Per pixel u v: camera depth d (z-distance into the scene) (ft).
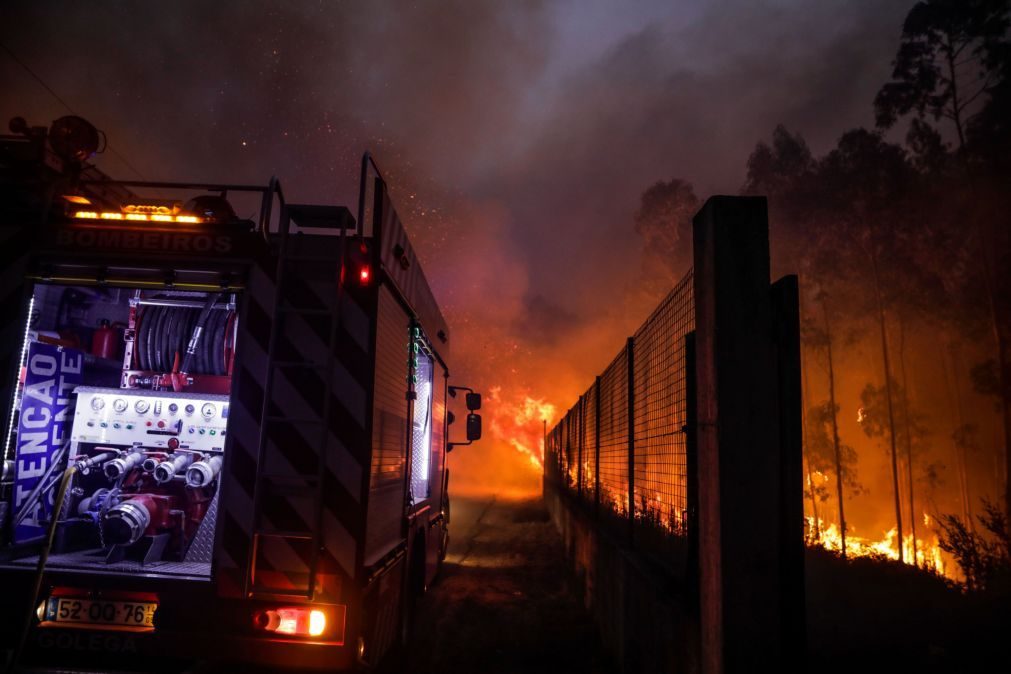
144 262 13.69
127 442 15.90
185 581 12.47
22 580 12.78
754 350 9.37
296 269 13.42
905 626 21.52
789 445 9.25
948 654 19.27
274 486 12.57
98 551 15.47
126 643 12.30
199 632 12.32
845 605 24.35
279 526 12.45
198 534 14.43
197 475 14.74
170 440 15.76
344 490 12.66
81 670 12.33
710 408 9.51
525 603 27.07
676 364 13.57
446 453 33.40
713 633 9.09
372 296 13.38
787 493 9.20
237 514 12.60
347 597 12.34
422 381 22.18
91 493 16.20
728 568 8.84
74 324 16.66
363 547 12.51
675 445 13.60
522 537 52.08
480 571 35.32
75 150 14.90
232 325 16.38
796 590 9.05
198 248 13.65
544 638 21.58
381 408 14.03
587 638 21.61
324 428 12.59
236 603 12.39
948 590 26.81
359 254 13.47
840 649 19.54
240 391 13.08
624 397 21.07
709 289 9.71
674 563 13.50
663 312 15.12
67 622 12.59
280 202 13.85
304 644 12.17
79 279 13.83
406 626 18.66
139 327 16.79
